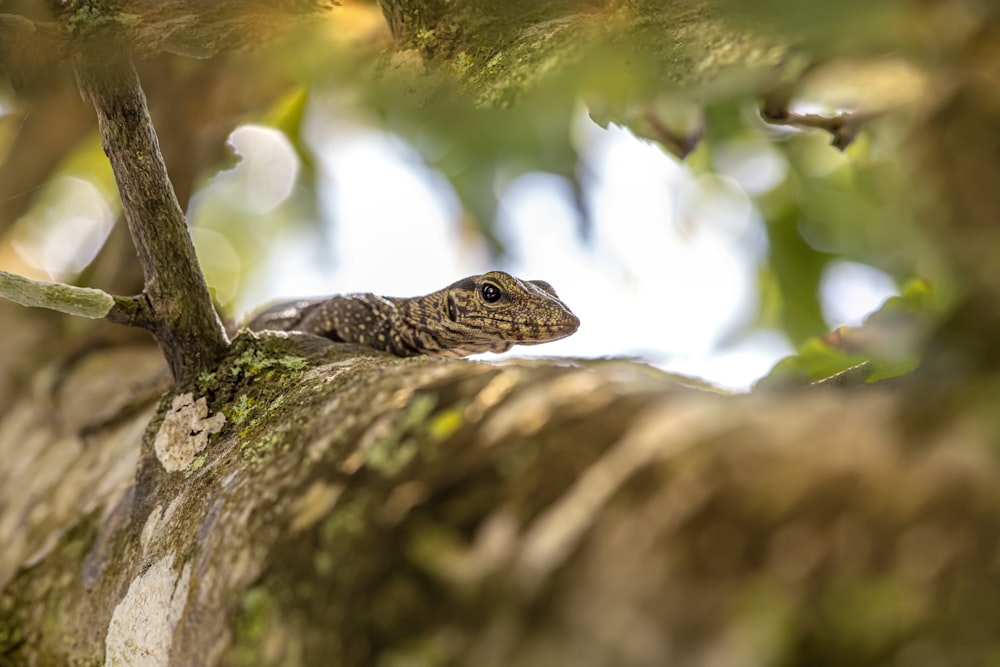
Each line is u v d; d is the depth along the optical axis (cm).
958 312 343
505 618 325
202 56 690
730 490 307
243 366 627
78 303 617
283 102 1402
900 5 395
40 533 788
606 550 316
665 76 597
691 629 287
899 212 378
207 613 450
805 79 544
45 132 1052
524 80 636
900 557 276
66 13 621
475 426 399
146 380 907
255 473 491
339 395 504
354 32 693
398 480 398
